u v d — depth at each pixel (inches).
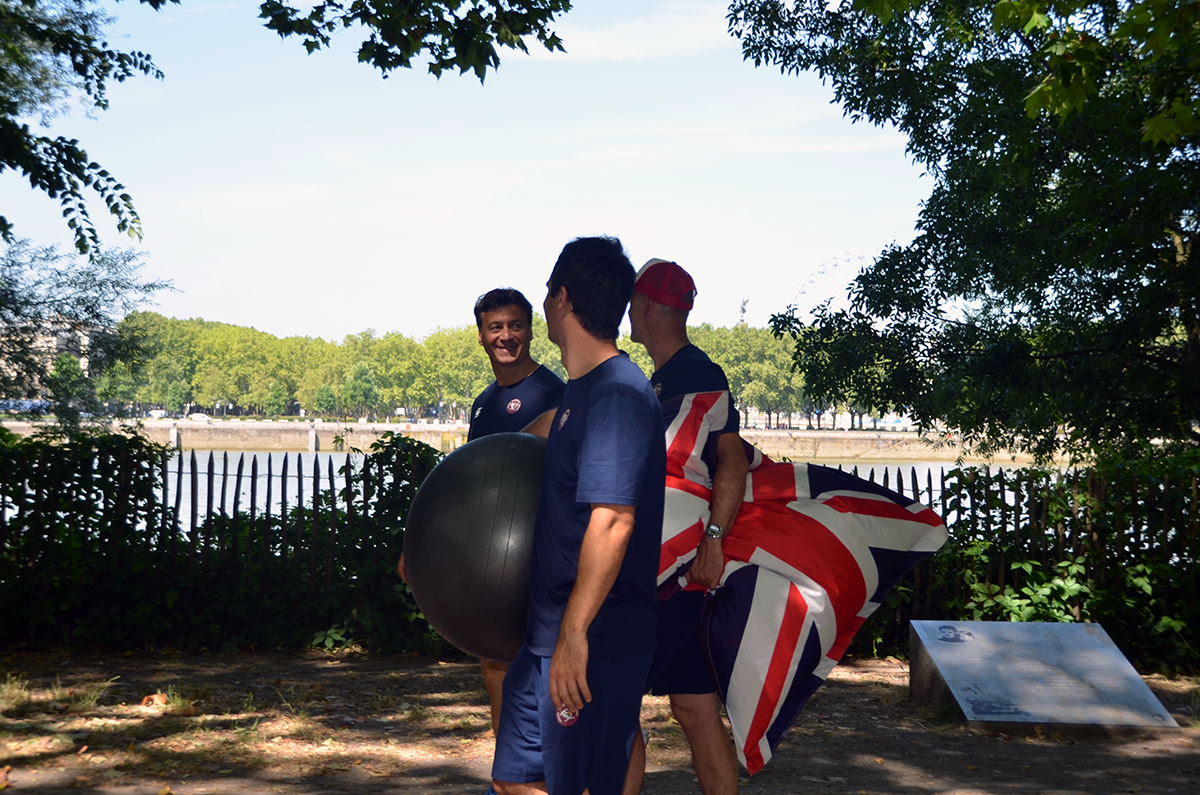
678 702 134.1
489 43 370.6
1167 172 447.5
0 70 465.7
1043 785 178.5
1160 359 537.3
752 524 136.1
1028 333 590.9
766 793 170.9
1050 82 287.7
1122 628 285.0
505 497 107.7
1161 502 289.7
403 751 190.1
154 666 262.2
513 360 165.9
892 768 188.4
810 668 131.3
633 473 90.3
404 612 288.8
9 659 263.4
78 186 482.9
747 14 615.5
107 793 157.6
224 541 296.5
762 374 5767.7
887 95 593.6
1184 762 195.0
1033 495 301.1
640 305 140.9
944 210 599.5
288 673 259.0
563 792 93.0
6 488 280.4
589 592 88.6
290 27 366.9
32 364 453.4
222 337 7145.7
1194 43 368.8
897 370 603.5
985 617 296.0
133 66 489.4
